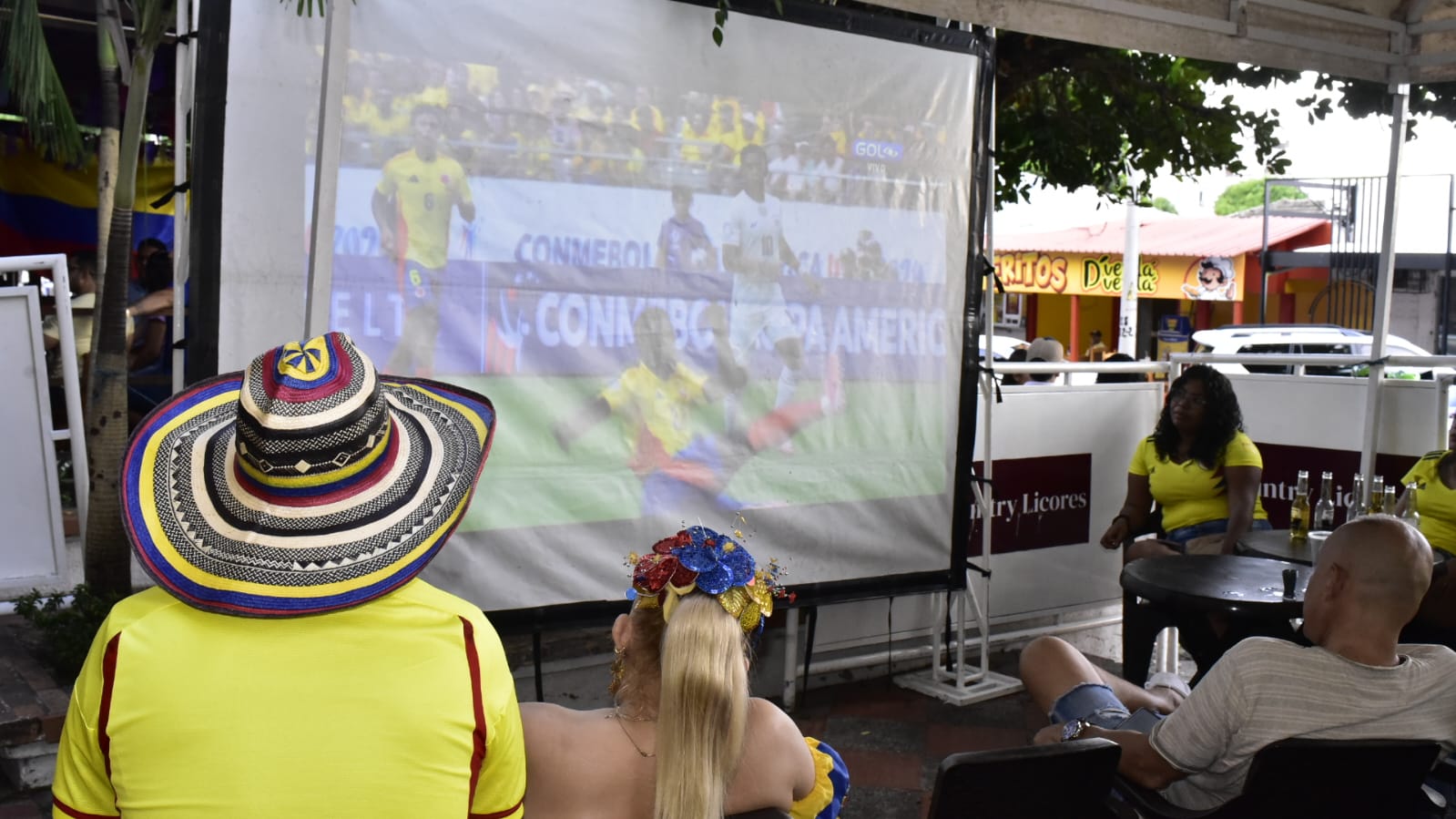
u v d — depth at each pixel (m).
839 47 4.50
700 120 4.23
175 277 3.69
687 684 1.83
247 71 3.47
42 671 4.16
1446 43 5.08
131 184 4.43
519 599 4.04
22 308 4.74
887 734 4.86
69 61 7.34
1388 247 5.79
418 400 1.83
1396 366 5.90
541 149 3.93
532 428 4.00
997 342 15.39
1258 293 21.28
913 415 4.87
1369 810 2.67
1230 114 7.12
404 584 1.60
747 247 4.38
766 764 2.04
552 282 3.99
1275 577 4.33
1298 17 4.71
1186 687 3.97
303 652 1.56
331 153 3.25
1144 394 6.41
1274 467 6.55
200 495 1.59
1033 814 2.55
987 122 4.91
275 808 1.51
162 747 1.52
